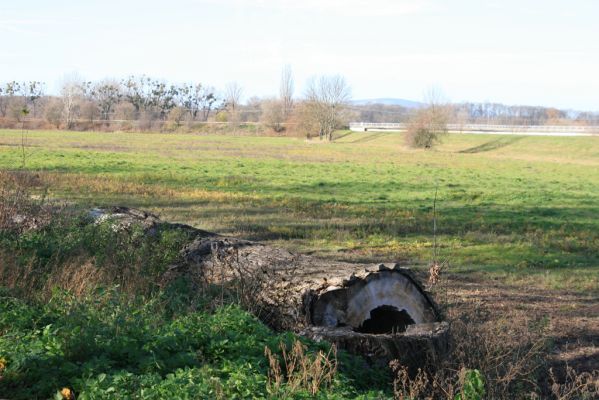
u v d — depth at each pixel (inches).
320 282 370.0
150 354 288.2
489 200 1381.6
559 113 7736.2
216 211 998.4
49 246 470.3
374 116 7805.1
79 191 1136.8
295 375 279.9
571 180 2114.9
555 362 417.1
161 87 6220.5
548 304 562.3
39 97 5265.8
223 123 5526.6
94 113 5300.2
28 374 263.0
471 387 304.5
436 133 3656.5
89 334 286.0
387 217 1025.5
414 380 322.7
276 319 378.0
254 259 427.8
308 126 4483.3
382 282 366.6
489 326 420.5
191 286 434.0
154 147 3019.2
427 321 377.7
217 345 304.3
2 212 536.1
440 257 746.8
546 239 893.8
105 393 245.4
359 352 332.8
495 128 4675.2
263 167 2027.6
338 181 1651.1
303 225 902.4
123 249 468.8
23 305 331.3
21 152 2119.8
